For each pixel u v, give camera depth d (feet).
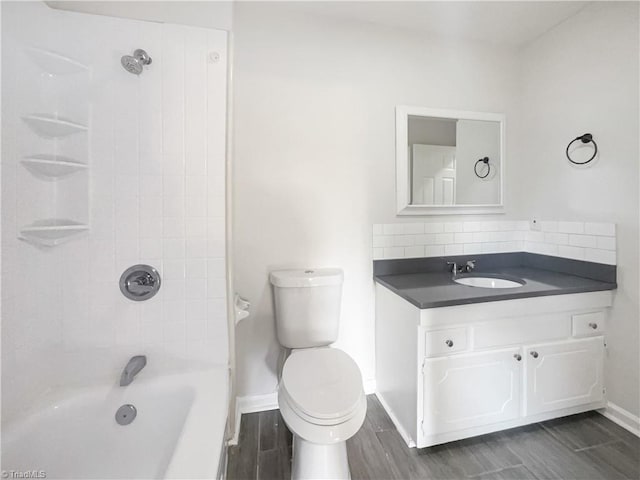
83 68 3.65
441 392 4.28
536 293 4.51
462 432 4.48
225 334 4.20
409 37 5.85
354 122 5.61
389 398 5.26
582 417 5.14
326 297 5.00
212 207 4.09
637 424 4.66
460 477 4.02
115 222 3.87
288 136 5.33
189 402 3.71
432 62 5.98
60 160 3.64
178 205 4.01
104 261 3.86
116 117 3.80
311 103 5.41
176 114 3.95
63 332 3.78
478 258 6.34
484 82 6.30
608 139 4.94
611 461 4.23
